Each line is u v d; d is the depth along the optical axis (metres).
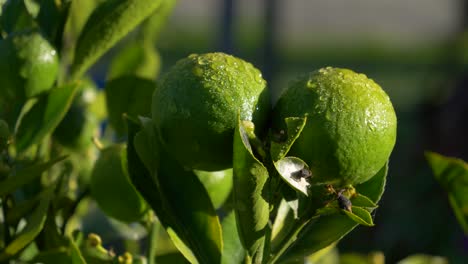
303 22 7.71
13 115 0.65
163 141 0.58
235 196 0.56
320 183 0.57
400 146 2.66
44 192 0.63
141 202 0.65
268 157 0.56
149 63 0.77
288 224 0.63
